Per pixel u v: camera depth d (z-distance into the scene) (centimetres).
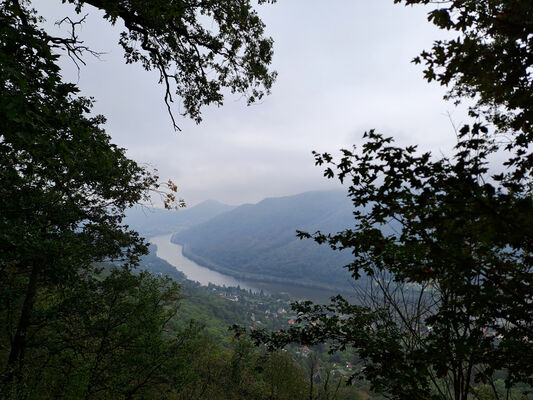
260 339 403
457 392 273
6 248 500
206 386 1569
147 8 594
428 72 252
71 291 850
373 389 320
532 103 219
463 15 222
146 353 962
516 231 188
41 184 578
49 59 330
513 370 255
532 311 232
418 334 316
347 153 255
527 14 192
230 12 705
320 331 370
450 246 238
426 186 225
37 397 732
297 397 1516
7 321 784
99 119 669
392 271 327
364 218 279
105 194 916
